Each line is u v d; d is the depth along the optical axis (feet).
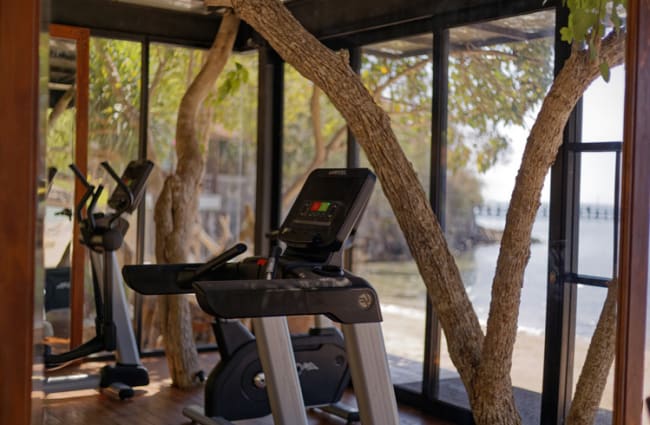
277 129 17.46
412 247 11.02
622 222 9.39
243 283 7.75
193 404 12.10
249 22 10.71
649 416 9.58
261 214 17.52
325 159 16.53
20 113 5.56
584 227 11.84
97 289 11.42
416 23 14.21
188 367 13.39
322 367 12.88
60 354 10.34
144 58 12.98
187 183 14.87
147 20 12.94
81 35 11.30
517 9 12.77
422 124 14.23
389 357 14.79
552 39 12.34
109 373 11.36
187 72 14.75
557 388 12.12
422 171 14.25
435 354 14.05
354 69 14.66
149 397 11.85
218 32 14.87
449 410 13.66
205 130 18.40
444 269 11.00
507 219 10.88
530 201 10.72
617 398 9.43
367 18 14.32
